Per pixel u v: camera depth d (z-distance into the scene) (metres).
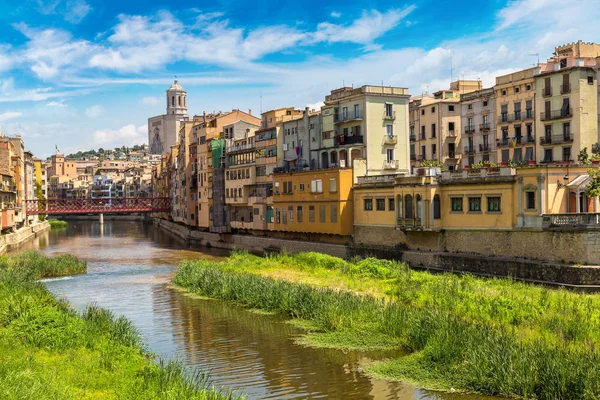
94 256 86.88
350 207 71.06
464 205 56.16
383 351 32.31
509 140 83.88
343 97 79.50
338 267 58.47
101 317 36.19
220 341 35.78
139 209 154.88
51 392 21.86
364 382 27.75
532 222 49.59
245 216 94.31
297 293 43.41
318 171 74.38
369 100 76.12
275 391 27.03
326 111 82.31
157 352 33.78
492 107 88.81
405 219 61.34
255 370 30.08
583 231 45.28
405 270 54.75
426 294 41.75
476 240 54.97
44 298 41.12
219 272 55.50
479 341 29.22
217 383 28.23
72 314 36.78
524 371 25.53
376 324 36.47
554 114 76.69
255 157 91.31
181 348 34.47
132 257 85.06
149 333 38.34
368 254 64.75
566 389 23.94
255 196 90.56
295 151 87.00
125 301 49.69
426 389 26.52
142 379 25.12
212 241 102.25
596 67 74.62
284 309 42.81
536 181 49.38
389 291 44.56
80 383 24.09
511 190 51.69
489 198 53.91
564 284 44.50
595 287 43.22
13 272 53.41
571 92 74.69
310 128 85.00
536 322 33.41
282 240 80.38
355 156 76.62
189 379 27.16
